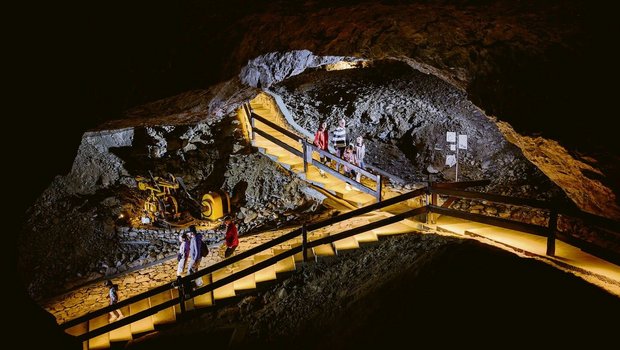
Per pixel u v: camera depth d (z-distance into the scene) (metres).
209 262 12.70
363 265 8.93
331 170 14.02
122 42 6.26
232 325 8.42
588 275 6.98
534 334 4.86
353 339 6.07
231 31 7.17
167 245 14.87
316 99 21.06
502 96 9.29
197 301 9.41
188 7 6.10
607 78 7.12
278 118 20.12
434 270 6.47
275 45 8.34
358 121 20.33
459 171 17.00
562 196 12.13
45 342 6.74
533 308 5.27
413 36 8.92
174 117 10.26
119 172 17.58
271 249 11.52
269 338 7.61
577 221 9.83
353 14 7.40
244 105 19.12
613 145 7.39
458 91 16.75
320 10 6.93
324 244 9.86
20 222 7.11
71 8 5.41
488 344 4.82
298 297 8.78
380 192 12.28
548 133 8.60
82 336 8.22
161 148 18.34
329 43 8.93
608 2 5.94
